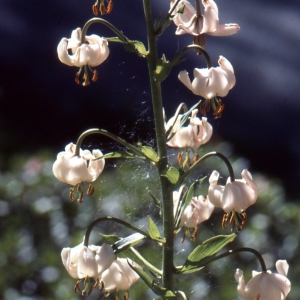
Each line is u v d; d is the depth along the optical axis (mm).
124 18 3004
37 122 2928
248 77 2816
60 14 3158
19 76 3061
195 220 1246
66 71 3033
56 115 2943
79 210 1752
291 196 2398
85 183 1188
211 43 2826
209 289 1574
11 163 2033
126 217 1742
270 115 2771
